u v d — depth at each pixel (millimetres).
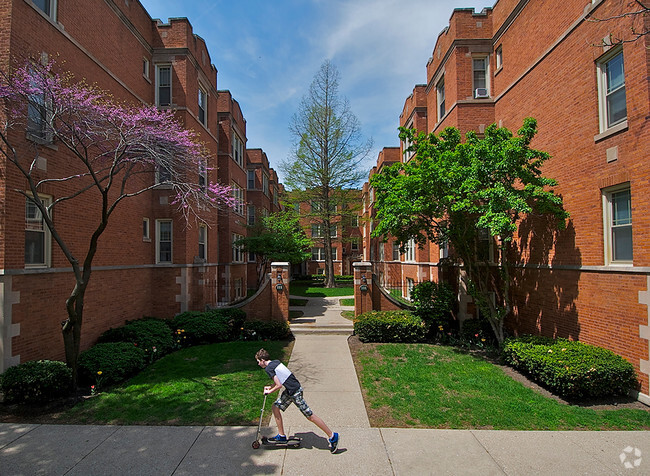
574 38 7773
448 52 12180
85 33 8602
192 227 12039
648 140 5992
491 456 4301
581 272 7512
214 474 3939
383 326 9961
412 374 7305
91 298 8602
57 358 7324
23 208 6570
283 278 11445
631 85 6332
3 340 6066
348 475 3908
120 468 4055
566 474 3928
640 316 6066
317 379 7121
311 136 22312
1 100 6062
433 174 8273
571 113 7875
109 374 6609
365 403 5961
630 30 6328
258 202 23688
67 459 4238
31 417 5410
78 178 8180
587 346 6848
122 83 10195
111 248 9430
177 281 11469
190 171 8828
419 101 16266
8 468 4051
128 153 7320
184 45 11906
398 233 10078
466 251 9188
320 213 23031
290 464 4125
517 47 10070
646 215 6020
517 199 7117
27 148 6719
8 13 6359
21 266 6488
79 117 6609
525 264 9406
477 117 11383
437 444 4594
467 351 9070
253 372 7469
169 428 5023
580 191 7574
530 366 6762
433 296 10469
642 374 5988
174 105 11883
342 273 35250
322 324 11812
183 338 9633
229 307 11625
